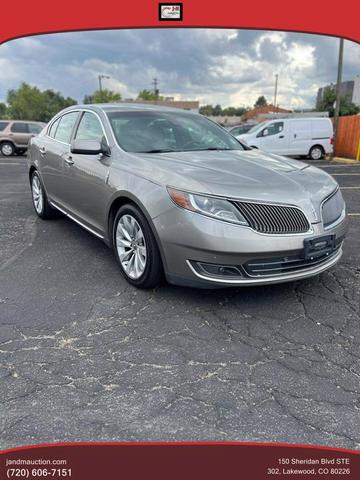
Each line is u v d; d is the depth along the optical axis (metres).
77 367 2.45
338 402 2.19
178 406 2.15
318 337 2.79
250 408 2.15
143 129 4.01
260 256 2.84
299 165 3.75
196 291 3.42
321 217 3.07
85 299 3.30
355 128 16.16
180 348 2.65
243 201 2.85
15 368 2.44
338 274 3.82
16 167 13.23
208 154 3.75
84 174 4.01
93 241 4.79
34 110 47.69
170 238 2.96
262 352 2.62
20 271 3.88
